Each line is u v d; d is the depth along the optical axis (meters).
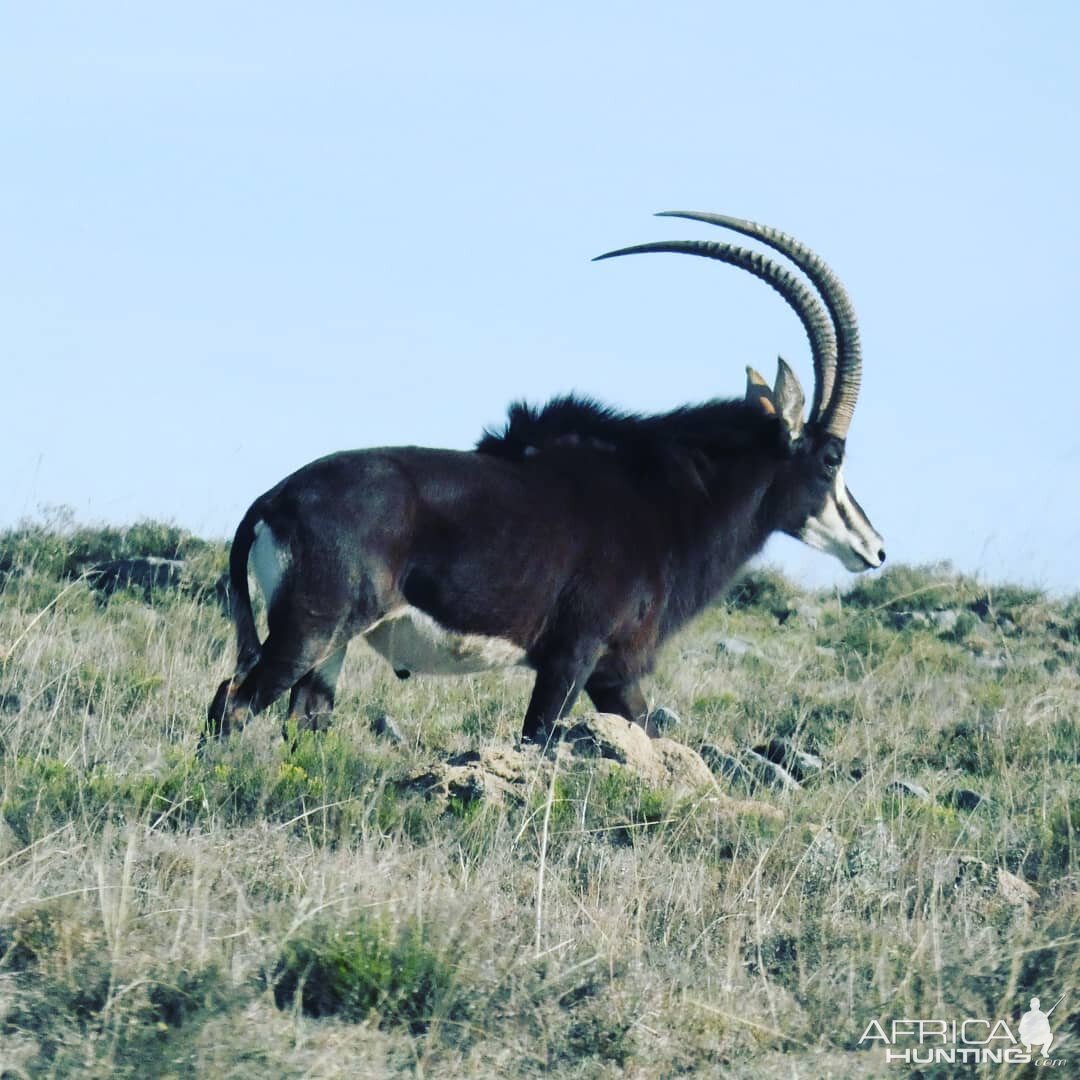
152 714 38.41
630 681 39.38
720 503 41.16
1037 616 64.56
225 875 24.67
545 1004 21.23
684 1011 21.56
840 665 56.16
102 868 23.09
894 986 22.56
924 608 65.88
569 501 38.03
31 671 39.44
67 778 29.62
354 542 35.50
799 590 66.81
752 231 43.62
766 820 30.80
